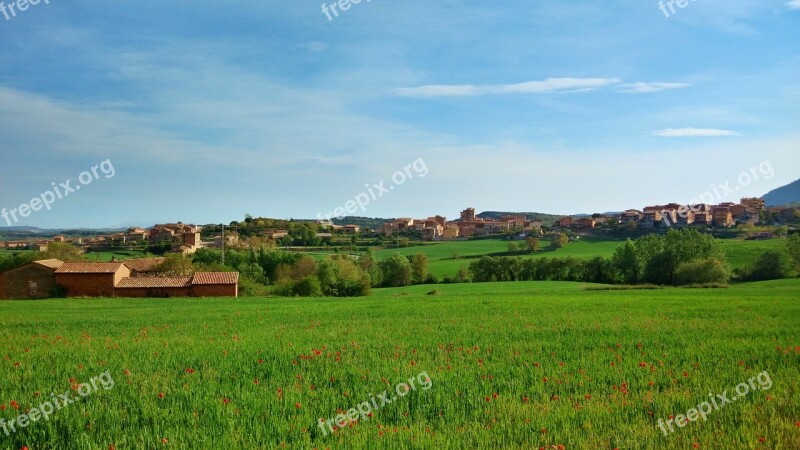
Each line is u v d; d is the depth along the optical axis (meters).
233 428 10.89
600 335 25.00
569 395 13.21
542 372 15.86
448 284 109.56
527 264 117.44
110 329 31.00
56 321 36.47
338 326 31.11
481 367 16.64
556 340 23.28
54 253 94.06
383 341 23.55
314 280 83.12
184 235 142.62
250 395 13.31
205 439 10.23
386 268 113.81
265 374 16.39
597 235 180.75
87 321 36.47
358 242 173.12
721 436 10.17
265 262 110.75
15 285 73.00
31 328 31.97
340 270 92.56
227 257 107.44
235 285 75.88
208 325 32.84
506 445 9.80
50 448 10.19
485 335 25.48
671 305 44.31
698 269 89.50
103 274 74.12
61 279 73.56
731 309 39.53
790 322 30.00
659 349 20.42
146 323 34.66
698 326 28.19
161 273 88.38
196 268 91.31
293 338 25.03
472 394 13.38
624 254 106.94
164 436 10.35
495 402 12.58
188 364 18.02
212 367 17.31
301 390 13.98
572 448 9.69
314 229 178.88
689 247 98.75
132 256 129.88
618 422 11.02
